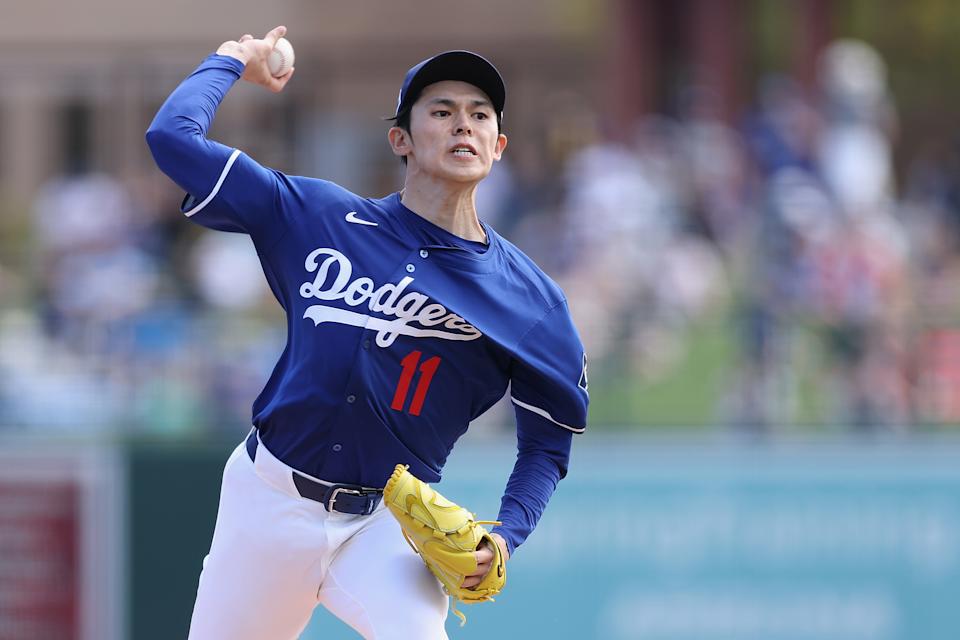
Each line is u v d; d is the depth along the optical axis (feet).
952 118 180.65
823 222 98.48
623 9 141.90
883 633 84.23
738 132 135.95
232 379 90.22
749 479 84.69
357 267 41.57
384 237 41.91
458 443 84.23
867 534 84.48
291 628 44.14
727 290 99.14
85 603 84.17
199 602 43.78
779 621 84.02
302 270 41.93
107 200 112.16
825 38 152.66
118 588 84.33
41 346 92.12
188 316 93.40
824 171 111.75
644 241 101.76
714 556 84.43
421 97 41.60
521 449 44.55
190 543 84.38
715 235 107.65
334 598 42.65
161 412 89.71
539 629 84.07
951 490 84.43
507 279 42.52
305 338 41.68
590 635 84.07
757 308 89.97
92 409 89.71
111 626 84.12
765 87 156.97
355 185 117.50
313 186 42.68
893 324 88.22
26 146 120.78
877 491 84.43
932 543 84.28
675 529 84.53
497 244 43.11
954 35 184.03
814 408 87.30
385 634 41.24
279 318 91.97
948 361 87.76
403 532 40.98
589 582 84.12
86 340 91.45
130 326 91.50
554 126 122.21
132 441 85.25
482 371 42.78
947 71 184.14
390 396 41.70
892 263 96.22
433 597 41.98
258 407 42.91
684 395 87.61
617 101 139.44
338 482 42.06
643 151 120.88
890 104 158.71
